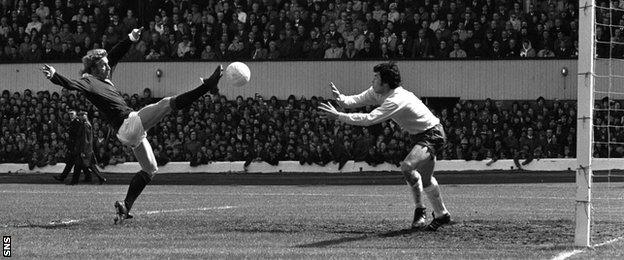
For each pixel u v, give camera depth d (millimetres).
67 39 37812
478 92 33844
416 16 34531
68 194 22438
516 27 33812
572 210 16922
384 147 30906
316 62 35281
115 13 38219
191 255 10273
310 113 32438
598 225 13898
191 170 32188
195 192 23734
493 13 34406
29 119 34750
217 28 36625
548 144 30000
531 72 33344
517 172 29750
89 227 13359
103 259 9969
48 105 35000
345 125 31531
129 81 37125
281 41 35812
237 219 14859
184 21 37250
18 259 9984
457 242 11609
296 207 18016
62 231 12789
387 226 13625
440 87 34094
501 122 30625
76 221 14398
